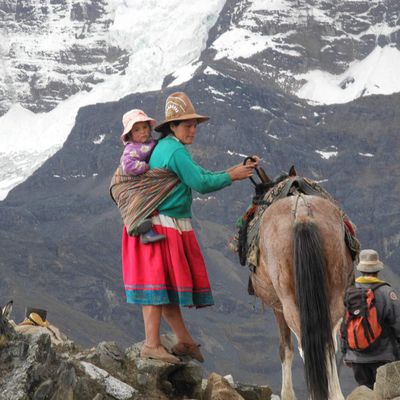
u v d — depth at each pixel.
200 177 9.10
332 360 8.20
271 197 9.97
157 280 8.94
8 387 6.94
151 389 8.85
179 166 9.09
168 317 9.49
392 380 8.05
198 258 9.32
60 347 9.16
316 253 8.48
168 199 9.12
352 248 9.52
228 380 10.23
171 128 9.43
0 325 7.19
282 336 10.20
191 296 9.03
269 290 9.67
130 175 9.16
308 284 8.38
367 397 8.58
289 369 10.19
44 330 9.41
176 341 9.80
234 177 9.33
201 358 9.57
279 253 8.93
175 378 9.16
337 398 8.09
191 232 9.31
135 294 9.02
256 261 9.55
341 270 8.78
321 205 9.27
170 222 9.11
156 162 9.18
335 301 8.66
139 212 9.00
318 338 8.23
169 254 9.05
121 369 8.91
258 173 10.59
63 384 7.36
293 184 9.98
